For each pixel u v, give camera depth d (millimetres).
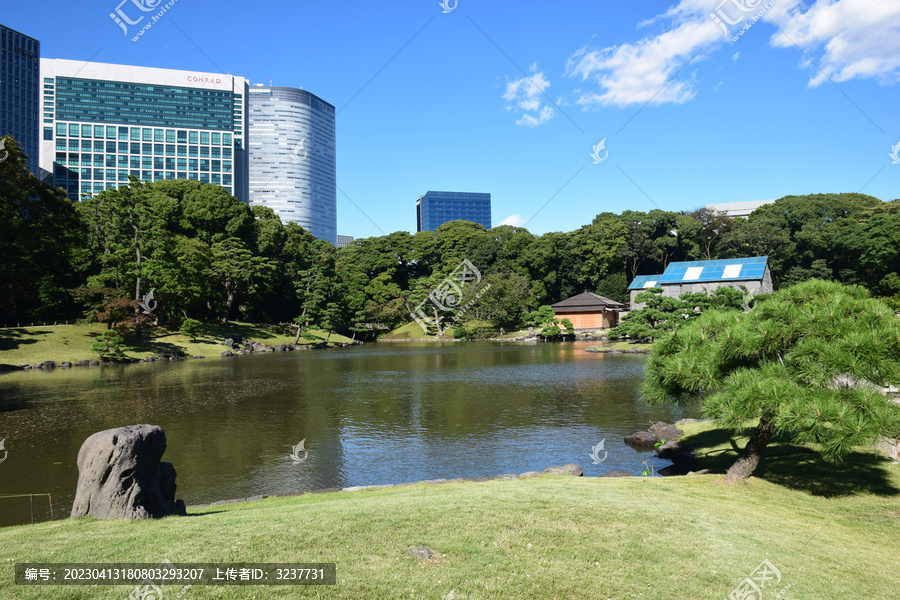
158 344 53594
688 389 11930
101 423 21734
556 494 9859
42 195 51094
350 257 96312
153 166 134875
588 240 88312
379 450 17750
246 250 67312
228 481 14547
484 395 28609
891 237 63750
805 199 90812
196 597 5262
